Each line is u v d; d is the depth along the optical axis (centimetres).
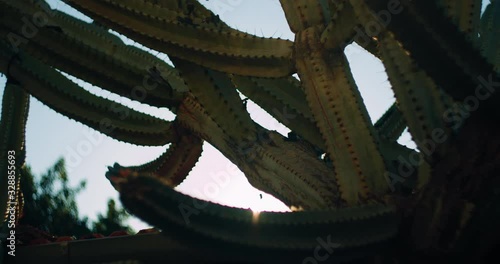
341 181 472
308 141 562
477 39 507
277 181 517
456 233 400
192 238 368
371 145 473
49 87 596
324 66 498
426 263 417
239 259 397
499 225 396
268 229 390
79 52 560
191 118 595
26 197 1195
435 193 401
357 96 490
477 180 386
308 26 517
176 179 673
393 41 457
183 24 523
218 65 527
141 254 470
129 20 532
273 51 516
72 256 483
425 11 351
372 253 420
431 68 373
